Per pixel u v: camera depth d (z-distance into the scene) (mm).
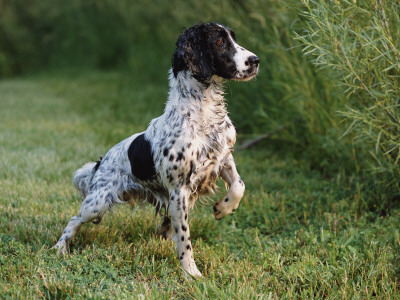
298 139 7598
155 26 14641
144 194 4250
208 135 3760
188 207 4012
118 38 19531
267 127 8258
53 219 4859
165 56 13602
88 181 4555
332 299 3359
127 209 5180
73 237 4336
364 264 3861
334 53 4215
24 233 4395
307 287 3578
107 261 3879
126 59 18906
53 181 6395
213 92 3803
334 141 6516
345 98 5645
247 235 4777
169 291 3369
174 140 3717
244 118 9000
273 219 5203
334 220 4914
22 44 22172
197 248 4301
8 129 9719
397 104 4496
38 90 16469
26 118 11211
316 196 5691
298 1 5016
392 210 5172
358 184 5590
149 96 12797
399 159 5102
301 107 6867
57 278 3500
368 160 5777
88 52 20750
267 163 7266
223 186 6023
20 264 3697
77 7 20109
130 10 16109
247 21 8133
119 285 3436
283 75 7133
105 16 19547
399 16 4344
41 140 8727
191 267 3785
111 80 17031
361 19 4602
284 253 4207
